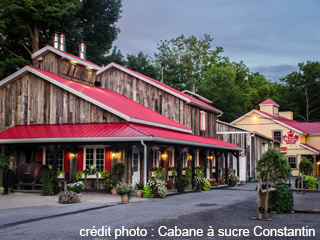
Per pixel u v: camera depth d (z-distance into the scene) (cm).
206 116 3095
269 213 1360
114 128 1945
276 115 5331
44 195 1933
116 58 4756
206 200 1755
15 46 3925
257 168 1530
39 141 1945
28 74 2228
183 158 2716
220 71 5503
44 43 4050
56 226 1056
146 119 2164
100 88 2773
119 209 1396
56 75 2370
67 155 2159
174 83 5744
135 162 2177
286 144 4838
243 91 6819
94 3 4700
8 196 1902
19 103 2234
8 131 2128
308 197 1980
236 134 3594
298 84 7231
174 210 1370
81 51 2898
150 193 1847
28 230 1005
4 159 2003
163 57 5916
